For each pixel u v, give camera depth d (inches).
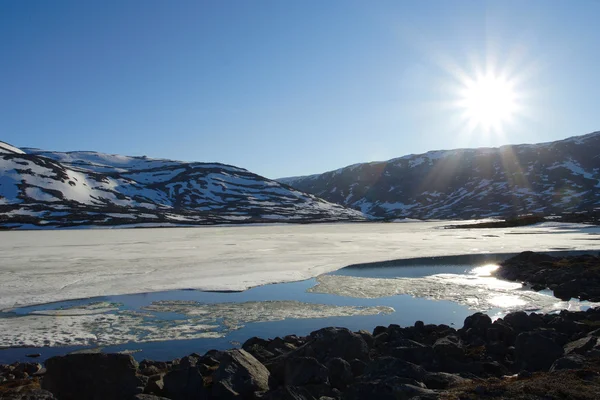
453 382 357.1
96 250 2009.1
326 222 6264.8
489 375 432.1
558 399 286.2
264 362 496.1
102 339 655.1
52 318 775.7
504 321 619.2
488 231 3533.5
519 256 1428.4
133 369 402.9
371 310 831.7
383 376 365.1
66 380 392.2
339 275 1266.0
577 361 372.8
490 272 1315.2
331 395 370.9
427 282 1138.0
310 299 935.0
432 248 2080.5
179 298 945.5
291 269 1364.4
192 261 1560.0
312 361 397.7
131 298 944.3
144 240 2778.1
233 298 947.3
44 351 603.5
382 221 6451.8
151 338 660.1
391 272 1326.3
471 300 919.0
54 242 2600.9
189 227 5093.5
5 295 961.5
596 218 4249.5
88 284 1090.1
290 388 346.9
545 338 461.4
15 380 462.3
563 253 1761.8
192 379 394.0
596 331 521.3
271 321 754.2
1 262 1525.6
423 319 761.6
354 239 2780.5
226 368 401.7
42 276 1206.3
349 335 482.9
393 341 533.3
